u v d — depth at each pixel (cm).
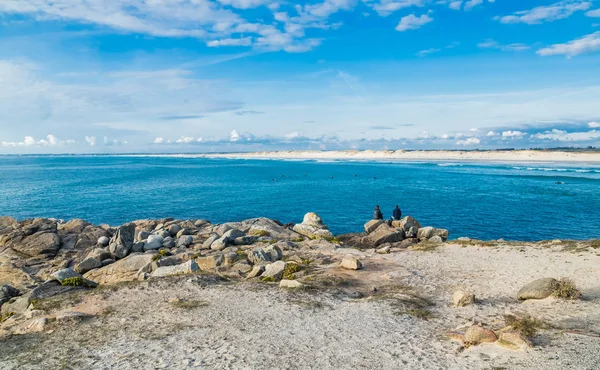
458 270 2419
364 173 15138
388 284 2166
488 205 6819
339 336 1401
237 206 7175
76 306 1834
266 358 1242
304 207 7044
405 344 1312
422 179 12056
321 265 2662
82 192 9112
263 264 2666
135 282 2173
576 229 4953
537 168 15712
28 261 3262
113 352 1340
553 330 1318
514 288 1964
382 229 3709
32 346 1429
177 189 9825
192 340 1409
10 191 9181
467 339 1280
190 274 2302
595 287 1819
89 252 3372
